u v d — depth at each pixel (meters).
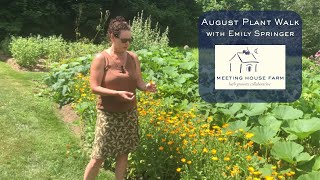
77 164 5.02
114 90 3.88
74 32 17.06
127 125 4.01
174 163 4.47
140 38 12.64
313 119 5.00
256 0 25.70
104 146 3.97
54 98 7.53
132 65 4.02
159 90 6.75
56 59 11.29
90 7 17.12
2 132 5.75
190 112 5.43
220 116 5.66
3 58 11.96
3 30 14.69
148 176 4.66
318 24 20.61
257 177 4.15
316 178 3.94
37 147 5.41
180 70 7.99
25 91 8.00
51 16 16.44
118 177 4.15
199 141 4.56
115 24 3.83
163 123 4.76
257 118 5.54
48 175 4.72
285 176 4.24
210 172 4.14
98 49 11.98
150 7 19.66
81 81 7.38
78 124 6.05
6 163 4.89
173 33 20.62
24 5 15.50
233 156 4.31
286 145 4.50
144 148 4.55
